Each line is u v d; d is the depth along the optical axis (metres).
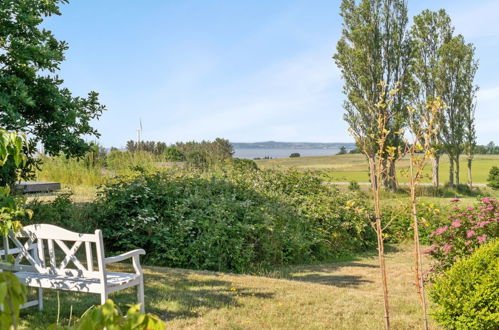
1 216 4.39
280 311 5.93
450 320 5.23
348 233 12.42
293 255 10.43
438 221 12.43
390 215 13.54
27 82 8.23
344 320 5.78
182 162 17.34
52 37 8.75
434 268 7.73
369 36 26.61
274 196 12.55
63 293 6.00
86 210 10.02
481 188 27.78
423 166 4.43
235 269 9.12
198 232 9.45
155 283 6.89
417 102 26.73
